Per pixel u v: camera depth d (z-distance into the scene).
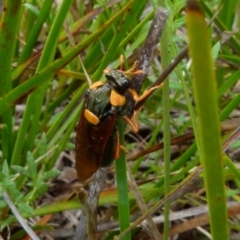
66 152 0.23
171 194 0.16
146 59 0.16
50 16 0.21
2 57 0.18
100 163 0.17
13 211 0.18
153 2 0.16
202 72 0.13
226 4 0.21
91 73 0.21
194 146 0.19
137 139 0.23
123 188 0.16
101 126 0.17
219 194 0.14
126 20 0.18
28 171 0.18
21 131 0.19
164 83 0.16
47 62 0.18
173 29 0.17
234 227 0.19
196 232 0.20
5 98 0.17
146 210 0.17
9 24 0.17
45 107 0.22
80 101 0.22
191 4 0.12
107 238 0.19
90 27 0.23
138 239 0.19
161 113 0.22
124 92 0.16
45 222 0.20
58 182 0.22
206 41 0.12
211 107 0.13
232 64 0.21
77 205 0.19
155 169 0.21
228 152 0.21
